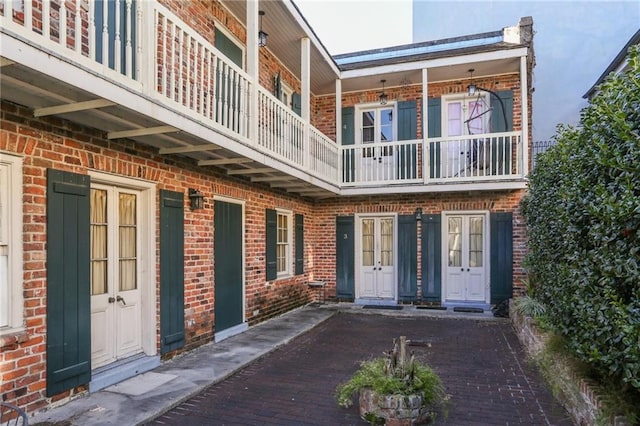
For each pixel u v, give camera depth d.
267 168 6.11
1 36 2.38
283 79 8.63
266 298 7.61
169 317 5.00
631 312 2.35
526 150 8.08
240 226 6.79
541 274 5.43
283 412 3.70
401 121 9.69
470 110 9.38
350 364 5.15
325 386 4.36
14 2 3.16
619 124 2.45
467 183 8.35
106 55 3.15
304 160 7.10
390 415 3.35
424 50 9.84
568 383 3.58
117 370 4.27
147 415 3.49
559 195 3.63
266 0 6.20
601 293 2.82
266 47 7.78
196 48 4.27
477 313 8.41
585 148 3.05
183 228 5.31
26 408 3.32
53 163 3.60
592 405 2.97
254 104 5.32
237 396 4.07
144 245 4.81
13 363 3.23
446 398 3.65
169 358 5.04
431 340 6.39
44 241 3.50
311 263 9.95
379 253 9.72
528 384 4.42
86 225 3.91
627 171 2.46
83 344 3.84
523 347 5.94
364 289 9.79
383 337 6.59
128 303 4.63
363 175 9.77
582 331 3.14
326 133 10.25
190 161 5.48
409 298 9.31
